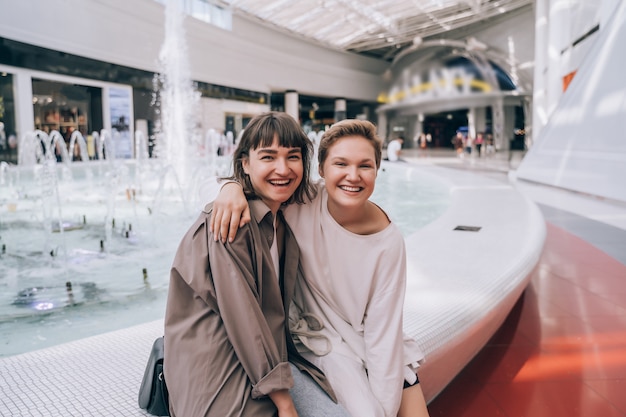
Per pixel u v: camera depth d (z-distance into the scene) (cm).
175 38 1822
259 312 109
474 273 244
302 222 131
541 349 222
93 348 170
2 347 234
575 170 789
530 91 2736
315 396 121
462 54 3058
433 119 3809
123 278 345
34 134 1320
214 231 108
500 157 2303
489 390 188
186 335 108
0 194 802
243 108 2245
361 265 127
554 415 171
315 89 2764
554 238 463
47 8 1330
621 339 230
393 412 120
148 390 123
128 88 1659
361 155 119
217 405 103
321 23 2331
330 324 137
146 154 1758
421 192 901
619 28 778
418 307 193
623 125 683
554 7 1284
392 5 2095
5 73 1248
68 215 600
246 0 1966
